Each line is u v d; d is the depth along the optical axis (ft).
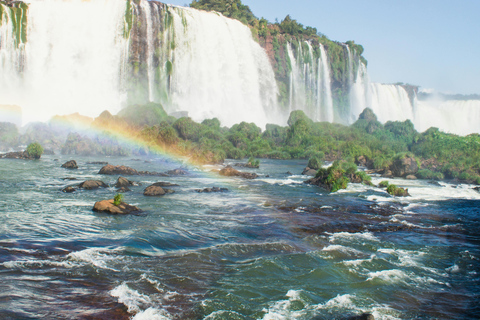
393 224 68.64
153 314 33.47
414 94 447.83
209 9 403.13
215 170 133.90
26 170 116.57
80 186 89.35
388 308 37.70
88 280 39.06
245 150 207.62
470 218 75.15
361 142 214.28
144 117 231.30
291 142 231.30
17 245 47.60
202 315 34.14
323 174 110.83
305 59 389.60
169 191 90.53
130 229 57.41
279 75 371.97
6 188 85.92
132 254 47.16
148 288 38.32
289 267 46.34
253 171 143.64
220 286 40.06
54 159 150.20
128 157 171.73
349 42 446.60
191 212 71.36
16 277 38.34
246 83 342.44
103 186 92.63
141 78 286.46
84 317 32.01
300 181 118.32
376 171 150.82
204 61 319.06
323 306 37.32
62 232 54.29
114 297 35.88
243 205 79.66
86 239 51.78
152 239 53.36
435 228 67.26
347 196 94.43
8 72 240.53
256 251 51.29
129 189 91.15
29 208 67.67
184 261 46.06
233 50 335.06
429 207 84.89
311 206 80.59
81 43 266.98
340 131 260.21
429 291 42.04
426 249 55.88
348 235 60.95
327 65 412.57
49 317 31.58
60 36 261.03
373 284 43.04
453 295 41.19
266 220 67.77
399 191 98.84
